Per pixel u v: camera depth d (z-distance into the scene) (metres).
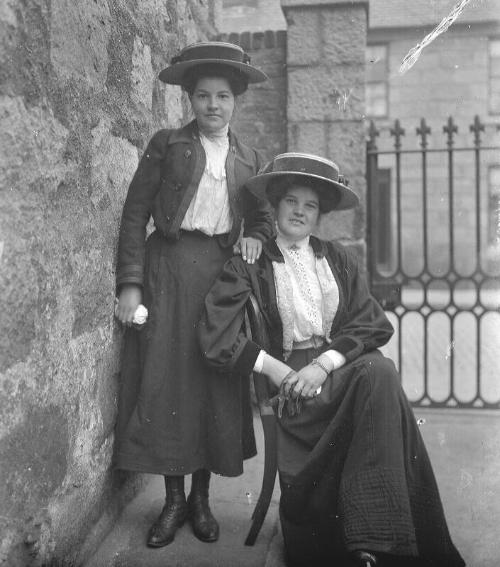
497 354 7.21
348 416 2.25
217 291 2.41
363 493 2.11
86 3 2.22
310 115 4.75
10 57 1.67
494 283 6.31
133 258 2.49
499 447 3.67
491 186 14.42
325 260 2.55
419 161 16.20
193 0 3.90
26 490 1.82
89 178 2.27
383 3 16.77
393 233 16.39
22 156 1.75
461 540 2.55
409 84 16.59
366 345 2.47
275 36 4.87
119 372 2.60
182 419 2.44
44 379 1.92
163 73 2.53
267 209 2.69
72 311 2.12
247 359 2.35
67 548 2.13
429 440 3.83
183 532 2.57
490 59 16.08
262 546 2.49
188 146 2.49
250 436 2.71
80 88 2.18
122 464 2.46
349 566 2.32
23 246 1.76
